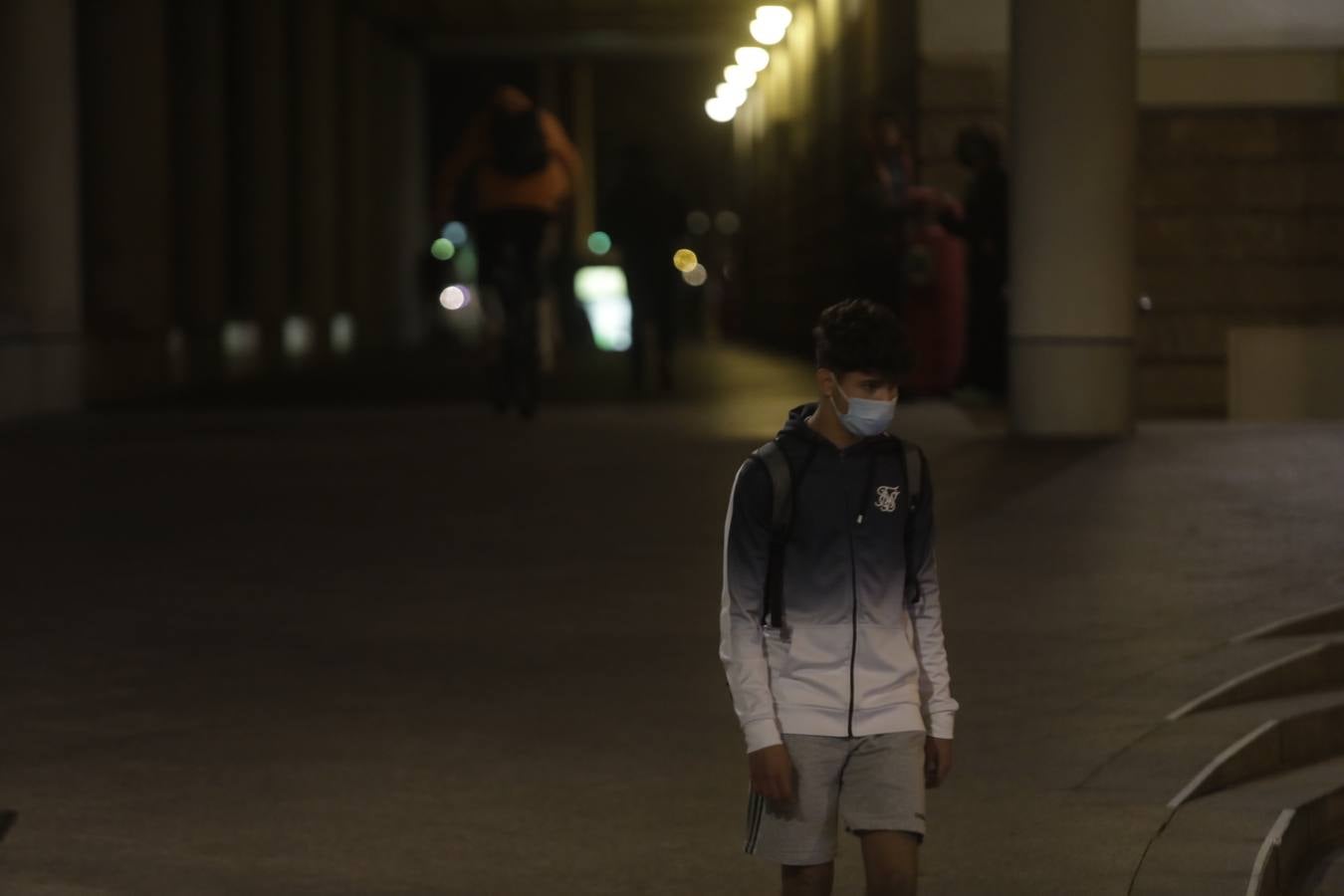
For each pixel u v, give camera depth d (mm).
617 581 21750
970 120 44000
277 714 16172
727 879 12258
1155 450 32344
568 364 68750
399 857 12625
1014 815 13602
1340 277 42906
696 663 17969
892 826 9734
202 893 11891
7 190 44125
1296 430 35688
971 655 18062
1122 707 16250
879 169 43219
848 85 58438
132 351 50938
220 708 16344
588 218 113812
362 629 19375
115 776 14414
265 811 13570
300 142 73688
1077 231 33938
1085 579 21391
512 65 118562
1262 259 42969
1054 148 33844
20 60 44469
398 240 94750
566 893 11992
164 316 53219
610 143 119312
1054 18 33594
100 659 18125
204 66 59031
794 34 75312
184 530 25516
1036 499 27062
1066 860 12672
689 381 56281
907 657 9984
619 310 104125
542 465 31953
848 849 13000
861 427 9812
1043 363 34312
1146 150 43000
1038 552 23078
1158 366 43062
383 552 23766
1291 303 43000
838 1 60969
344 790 14070
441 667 17812
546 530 25344
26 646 18656
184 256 58344
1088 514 25750
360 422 40625
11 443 36438
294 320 69375
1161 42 43000
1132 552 22984
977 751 15102
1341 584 20891
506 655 18266
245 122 65938
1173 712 16109
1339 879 13688
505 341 41219
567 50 98938
